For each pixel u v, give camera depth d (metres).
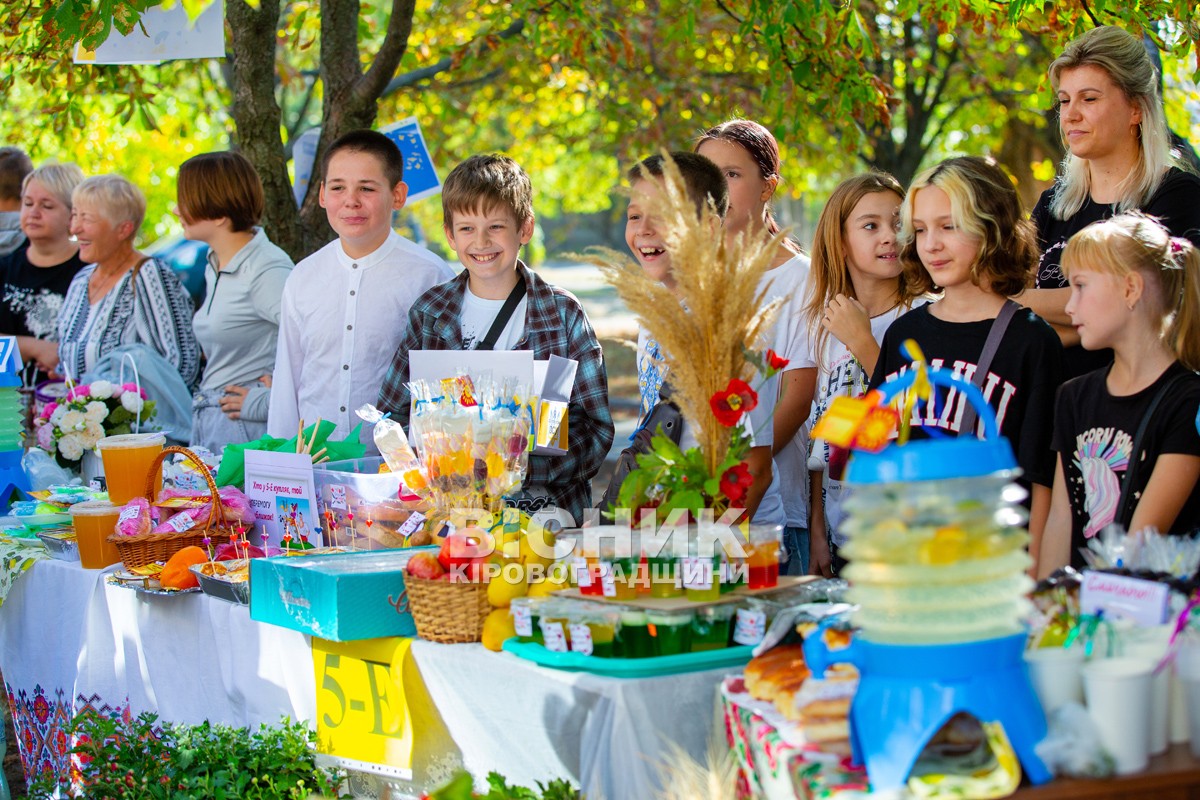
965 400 3.15
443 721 2.89
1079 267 2.84
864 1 7.96
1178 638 2.20
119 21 4.50
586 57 7.91
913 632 2.04
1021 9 5.12
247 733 3.29
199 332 5.23
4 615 4.52
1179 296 2.82
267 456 3.76
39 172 6.42
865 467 2.08
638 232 3.60
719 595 2.64
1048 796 2.01
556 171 14.27
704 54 9.79
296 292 4.59
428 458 3.23
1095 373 2.97
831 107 7.13
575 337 4.05
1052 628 2.29
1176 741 2.19
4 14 6.48
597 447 4.00
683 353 2.70
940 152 11.27
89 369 5.69
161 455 3.94
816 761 2.13
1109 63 3.64
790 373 3.81
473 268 4.04
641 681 2.48
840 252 3.80
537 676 2.63
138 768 3.26
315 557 3.25
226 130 9.73
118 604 3.89
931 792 1.99
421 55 9.29
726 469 2.68
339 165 4.40
